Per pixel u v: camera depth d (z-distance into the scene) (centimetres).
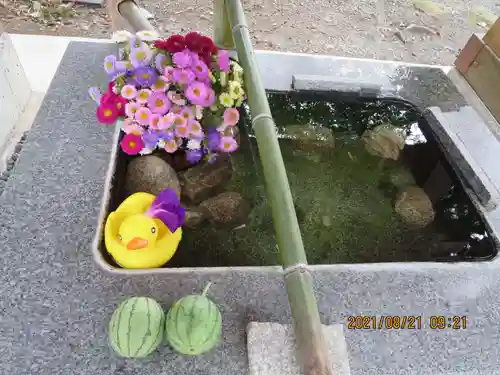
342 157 138
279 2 272
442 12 279
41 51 184
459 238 118
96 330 82
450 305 94
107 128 115
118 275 90
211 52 114
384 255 117
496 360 87
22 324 82
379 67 156
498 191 122
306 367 76
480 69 155
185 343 77
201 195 120
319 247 117
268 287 92
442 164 134
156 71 109
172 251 97
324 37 249
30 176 103
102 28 226
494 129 142
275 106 144
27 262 90
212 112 115
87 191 102
